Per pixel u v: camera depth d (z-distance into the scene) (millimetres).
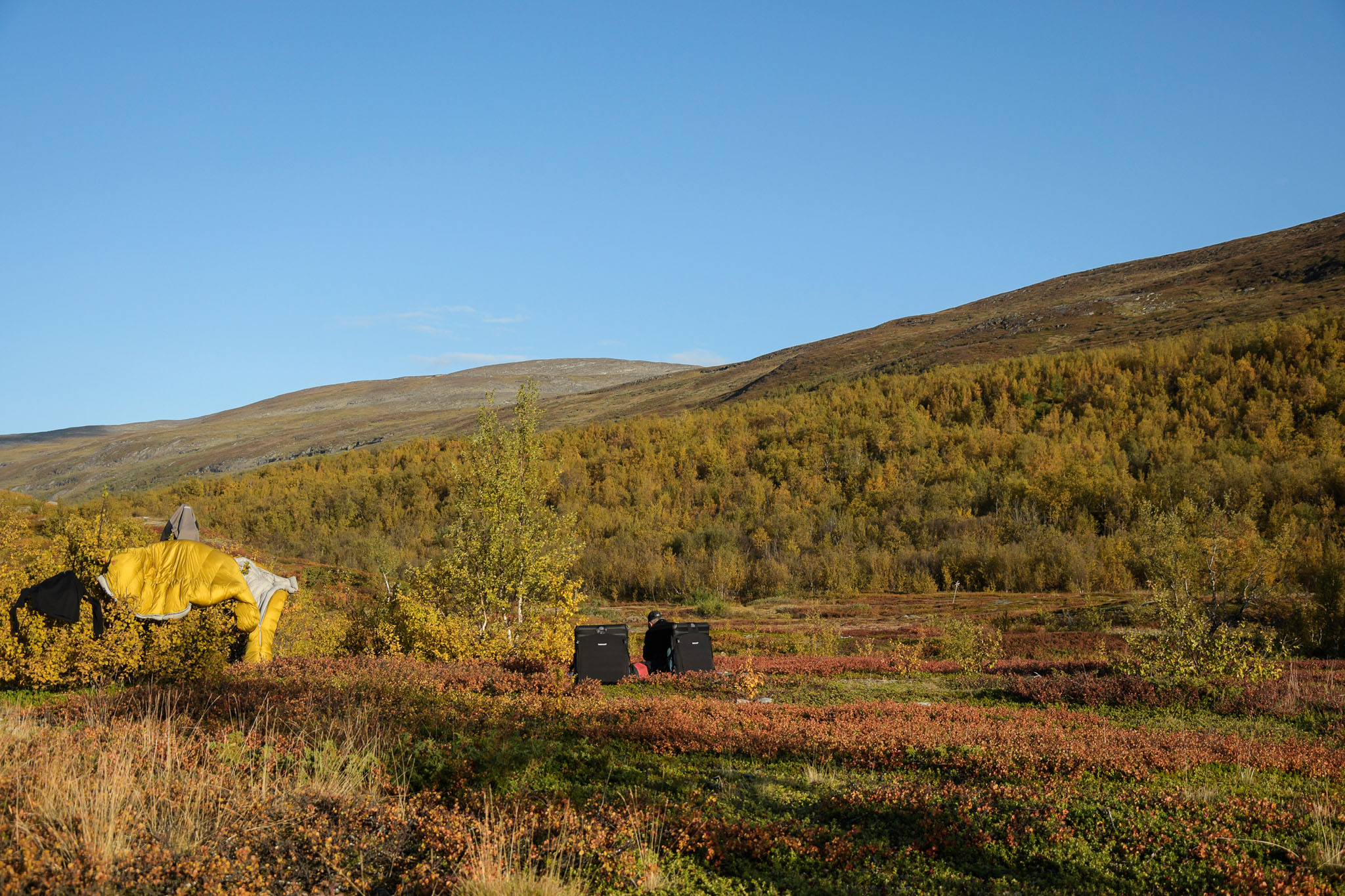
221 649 14508
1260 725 12883
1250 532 51344
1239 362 106562
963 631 27203
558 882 5328
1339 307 134125
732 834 6566
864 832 6949
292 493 121688
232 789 6684
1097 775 8977
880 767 9445
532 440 22000
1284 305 149250
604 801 7379
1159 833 6715
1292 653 27828
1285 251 190500
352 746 8352
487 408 22141
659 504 102750
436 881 5395
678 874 5992
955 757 9445
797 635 35094
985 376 128875
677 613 56094
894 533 78438
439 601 21359
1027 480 85250
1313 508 63750
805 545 81688
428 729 10258
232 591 15375
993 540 71250
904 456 105000
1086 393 115188
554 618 21141
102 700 10625
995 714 13445
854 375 188375
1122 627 38344
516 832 6098
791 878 5902
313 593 43125
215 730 9383
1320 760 9570
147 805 6246
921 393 131125
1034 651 29500
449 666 16484
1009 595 58844
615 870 5770
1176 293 186000
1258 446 84438
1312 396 92688
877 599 61188
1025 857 6406
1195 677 15516
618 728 10719
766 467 110438
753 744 9953
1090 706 14742
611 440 136000
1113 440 97312
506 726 10359
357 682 12945
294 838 5883
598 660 16250
